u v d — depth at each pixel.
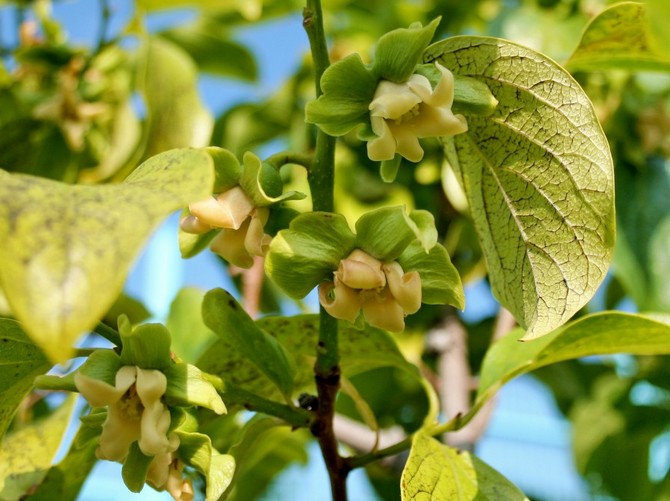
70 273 0.46
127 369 0.52
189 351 0.72
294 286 0.53
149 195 0.47
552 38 0.79
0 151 0.78
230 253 0.53
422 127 0.52
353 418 0.90
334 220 0.52
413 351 0.81
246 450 0.57
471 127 0.55
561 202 0.54
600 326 0.58
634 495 0.96
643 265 0.75
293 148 0.90
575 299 0.54
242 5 0.82
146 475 0.53
